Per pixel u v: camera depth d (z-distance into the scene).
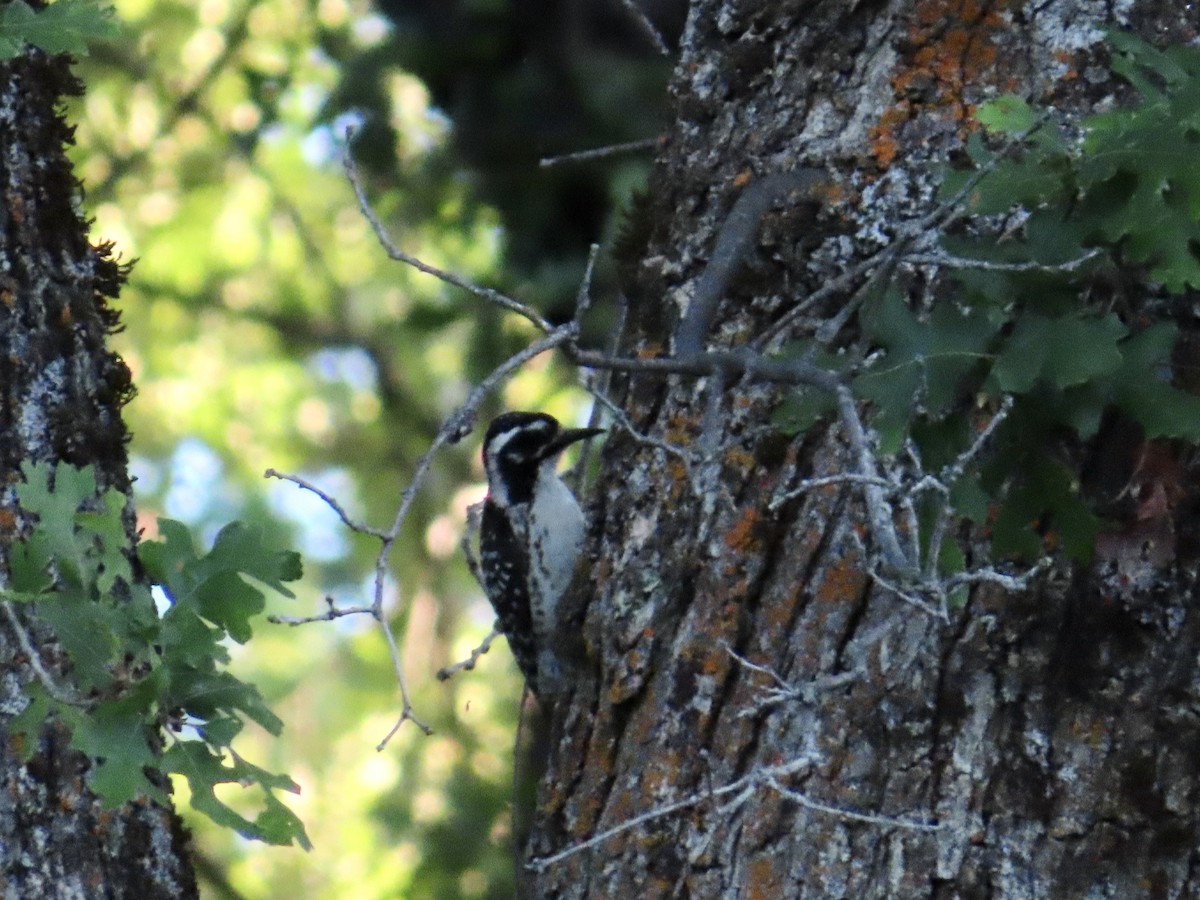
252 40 22.33
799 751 7.51
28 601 6.63
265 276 26.02
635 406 8.80
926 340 6.86
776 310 8.20
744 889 7.46
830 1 8.50
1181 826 7.10
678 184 8.90
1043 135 6.97
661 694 8.03
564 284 16.34
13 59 8.45
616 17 15.92
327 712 24.16
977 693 7.29
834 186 8.15
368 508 24.72
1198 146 6.71
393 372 25.14
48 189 8.55
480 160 16.61
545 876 8.27
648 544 8.41
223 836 21.89
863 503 7.65
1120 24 7.87
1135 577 7.21
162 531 6.84
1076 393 6.86
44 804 7.75
